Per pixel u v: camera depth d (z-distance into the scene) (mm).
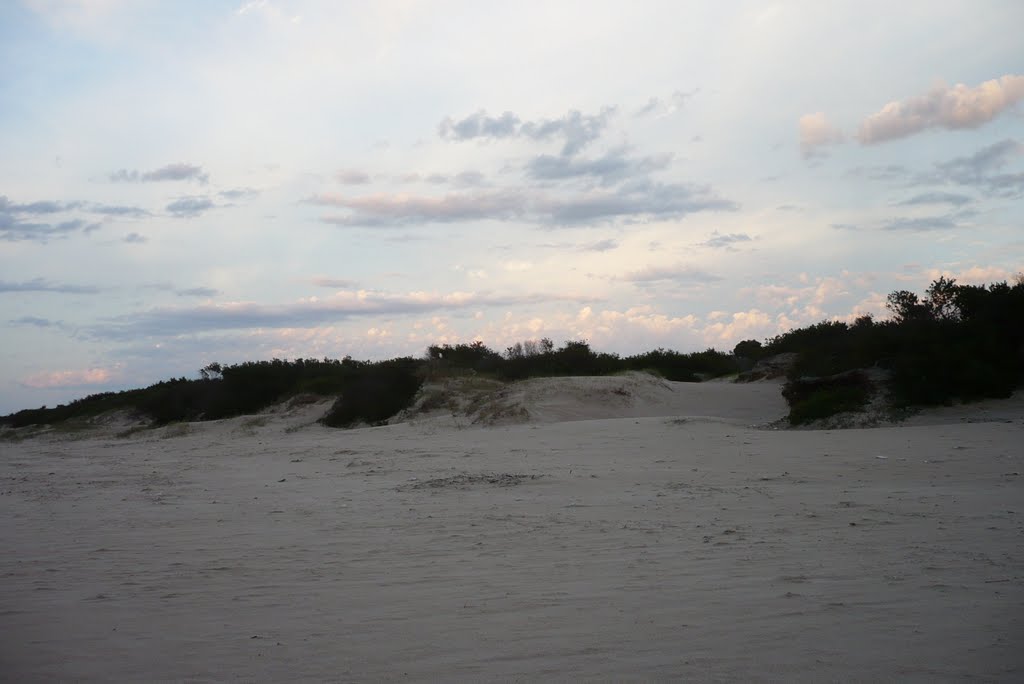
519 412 25328
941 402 20250
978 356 21094
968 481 11531
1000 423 17297
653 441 18328
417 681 4699
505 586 6797
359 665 5000
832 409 21000
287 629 5812
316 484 14688
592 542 8484
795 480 12453
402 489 13227
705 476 13250
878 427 19359
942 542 7711
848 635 5160
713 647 5043
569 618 5781
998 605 5656
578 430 21016
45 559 8555
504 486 12961
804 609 5742
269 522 10641
